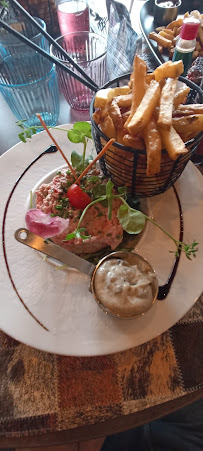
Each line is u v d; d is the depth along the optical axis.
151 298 0.66
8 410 0.62
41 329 0.67
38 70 1.12
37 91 1.02
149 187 0.78
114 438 1.05
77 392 0.64
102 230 0.78
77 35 1.15
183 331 0.70
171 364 0.66
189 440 0.99
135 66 0.65
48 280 0.74
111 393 0.64
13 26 1.08
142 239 0.79
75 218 0.78
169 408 0.63
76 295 0.72
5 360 0.68
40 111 1.11
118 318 0.65
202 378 0.65
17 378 0.66
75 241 0.77
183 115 0.67
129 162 0.70
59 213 0.79
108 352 0.64
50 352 0.65
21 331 0.67
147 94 0.63
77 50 1.21
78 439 0.60
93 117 0.68
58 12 1.21
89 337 0.66
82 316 0.69
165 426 1.03
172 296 0.70
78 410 0.62
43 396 0.64
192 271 0.73
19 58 1.08
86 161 0.86
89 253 0.83
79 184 0.80
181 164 0.71
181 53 0.94
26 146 0.97
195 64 0.96
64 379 0.65
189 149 0.68
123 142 0.69
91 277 0.70
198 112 0.67
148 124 0.64
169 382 0.65
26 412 0.62
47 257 0.77
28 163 0.95
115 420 0.62
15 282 0.74
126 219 0.71
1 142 1.10
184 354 0.68
